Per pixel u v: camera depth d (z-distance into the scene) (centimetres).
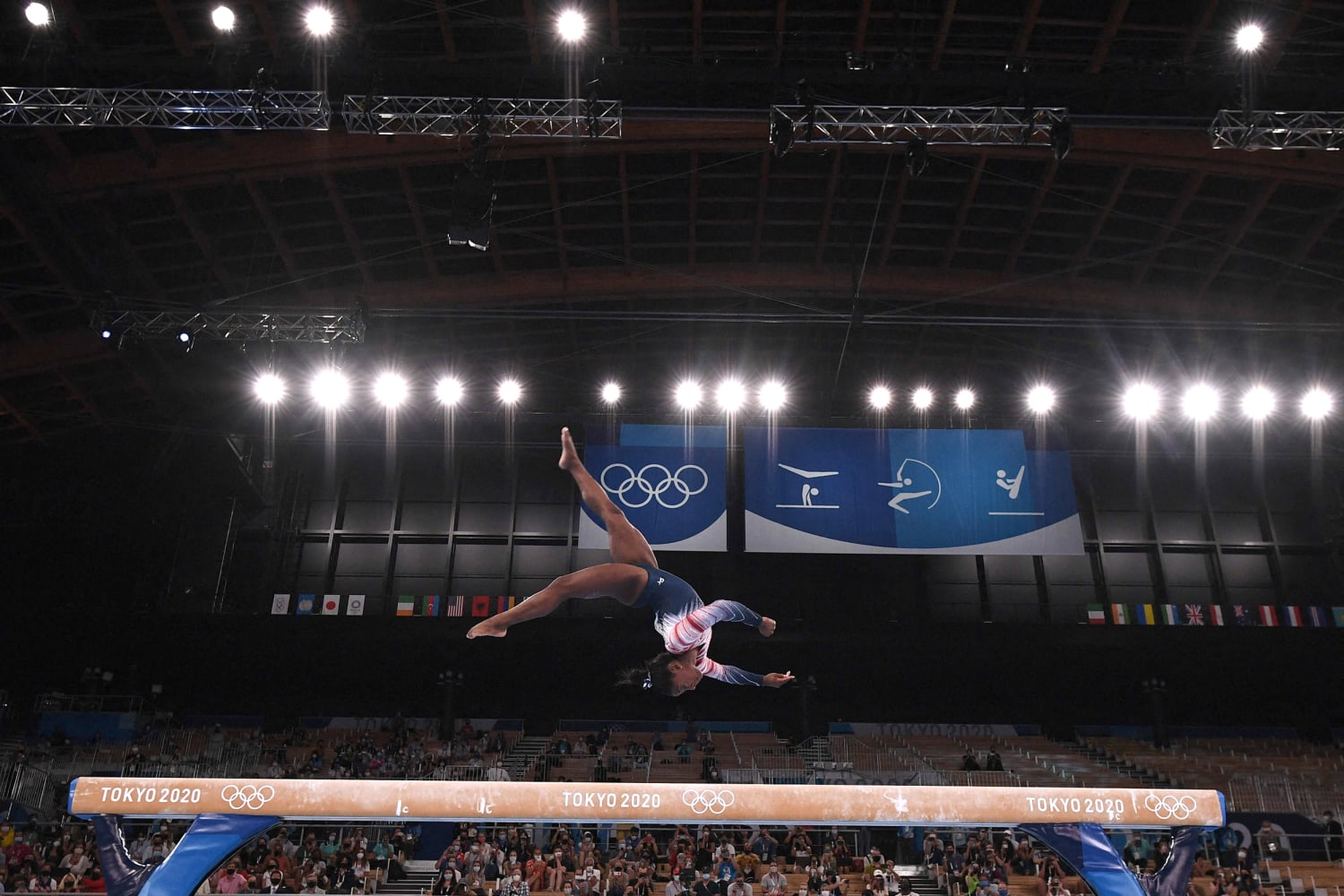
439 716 3412
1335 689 3331
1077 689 3391
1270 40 2041
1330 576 3372
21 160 2109
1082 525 3441
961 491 2831
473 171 1705
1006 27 2178
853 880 2092
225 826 604
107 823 610
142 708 3108
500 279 2936
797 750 3052
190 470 3122
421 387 3331
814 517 2783
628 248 2872
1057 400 3419
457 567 3362
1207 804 608
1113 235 2783
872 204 2727
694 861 2103
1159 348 3212
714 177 2620
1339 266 2725
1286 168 2373
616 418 3362
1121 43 2169
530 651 3138
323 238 2678
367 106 1702
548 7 2103
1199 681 3312
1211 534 3416
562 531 3394
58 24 1877
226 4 1977
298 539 3378
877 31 2192
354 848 2116
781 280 2942
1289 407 3216
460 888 1898
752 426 3177
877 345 3359
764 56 2227
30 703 3222
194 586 3225
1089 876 621
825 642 3066
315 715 3394
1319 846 2381
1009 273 2942
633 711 3403
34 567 3133
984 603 3325
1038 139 2322
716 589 3362
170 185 2300
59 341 2584
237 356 2845
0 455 2975
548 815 591
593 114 1748
